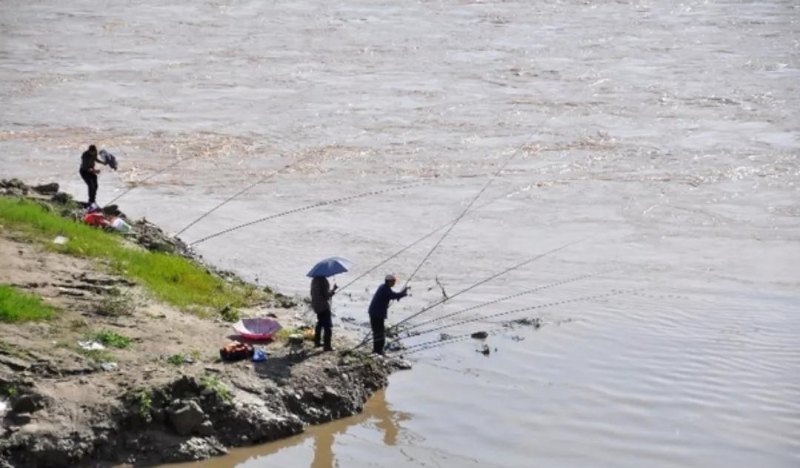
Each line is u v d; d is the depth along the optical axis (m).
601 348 43.97
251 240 60.28
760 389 39.84
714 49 123.88
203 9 162.88
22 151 81.50
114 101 100.38
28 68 116.50
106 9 162.88
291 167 77.81
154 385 34.34
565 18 150.00
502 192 71.25
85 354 36.22
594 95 101.12
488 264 56.34
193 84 108.56
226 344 39.44
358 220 64.75
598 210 67.19
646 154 80.81
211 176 75.31
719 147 82.38
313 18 153.12
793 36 131.25
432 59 121.00
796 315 48.22
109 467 32.03
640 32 136.88
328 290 40.12
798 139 84.56
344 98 101.31
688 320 47.44
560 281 53.56
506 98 100.44
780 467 34.25
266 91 105.06
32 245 47.09
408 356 42.62
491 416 37.44
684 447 35.50
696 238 61.59
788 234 62.38
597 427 36.81
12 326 37.47
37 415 32.56
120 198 68.88
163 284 45.62
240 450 33.97
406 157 80.62
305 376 37.72
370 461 33.88
